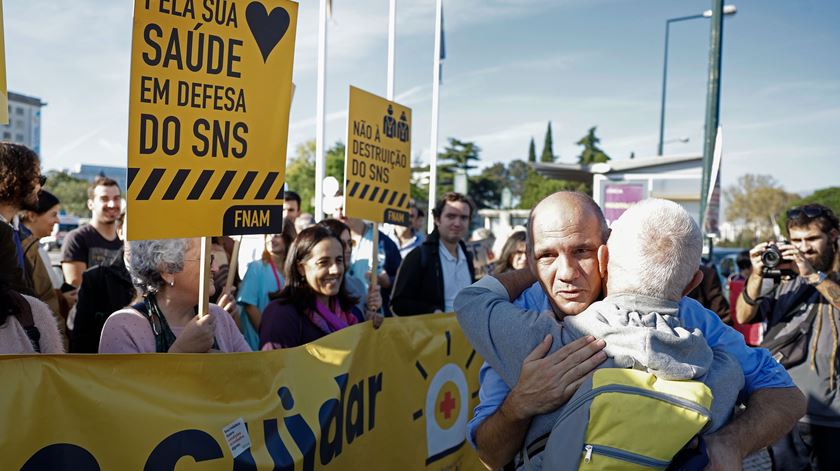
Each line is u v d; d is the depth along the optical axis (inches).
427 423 152.9
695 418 63.1
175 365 86.7
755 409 74.6
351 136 168.7
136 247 102.0
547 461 66.7
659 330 67.3
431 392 154.5
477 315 79.6
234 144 100.1
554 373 69.0
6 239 94.7
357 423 123.6
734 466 67.0
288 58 106.5
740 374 73.8
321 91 285.3
